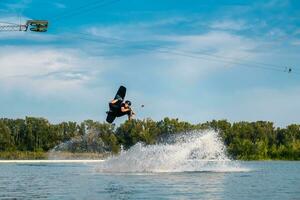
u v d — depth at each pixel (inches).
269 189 1234.6
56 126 6491.1
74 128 6505.9
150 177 1663.4
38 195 1058.1
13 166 2955.2
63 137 6446.9
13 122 6466.5
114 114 1184.2
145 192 1126.4
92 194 1081.4
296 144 6131.9
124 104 1178.0
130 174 1844.2
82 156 5369.1
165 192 1128.2
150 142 6190.9
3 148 6058.1
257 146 5900.6
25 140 6397.6
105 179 1573.6
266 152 5920.3
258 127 6884.8
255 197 1031.0
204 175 1787.6
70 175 1829.5
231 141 6481.3
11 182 1478.8
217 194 1087.6
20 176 1807.3
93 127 6373.0
